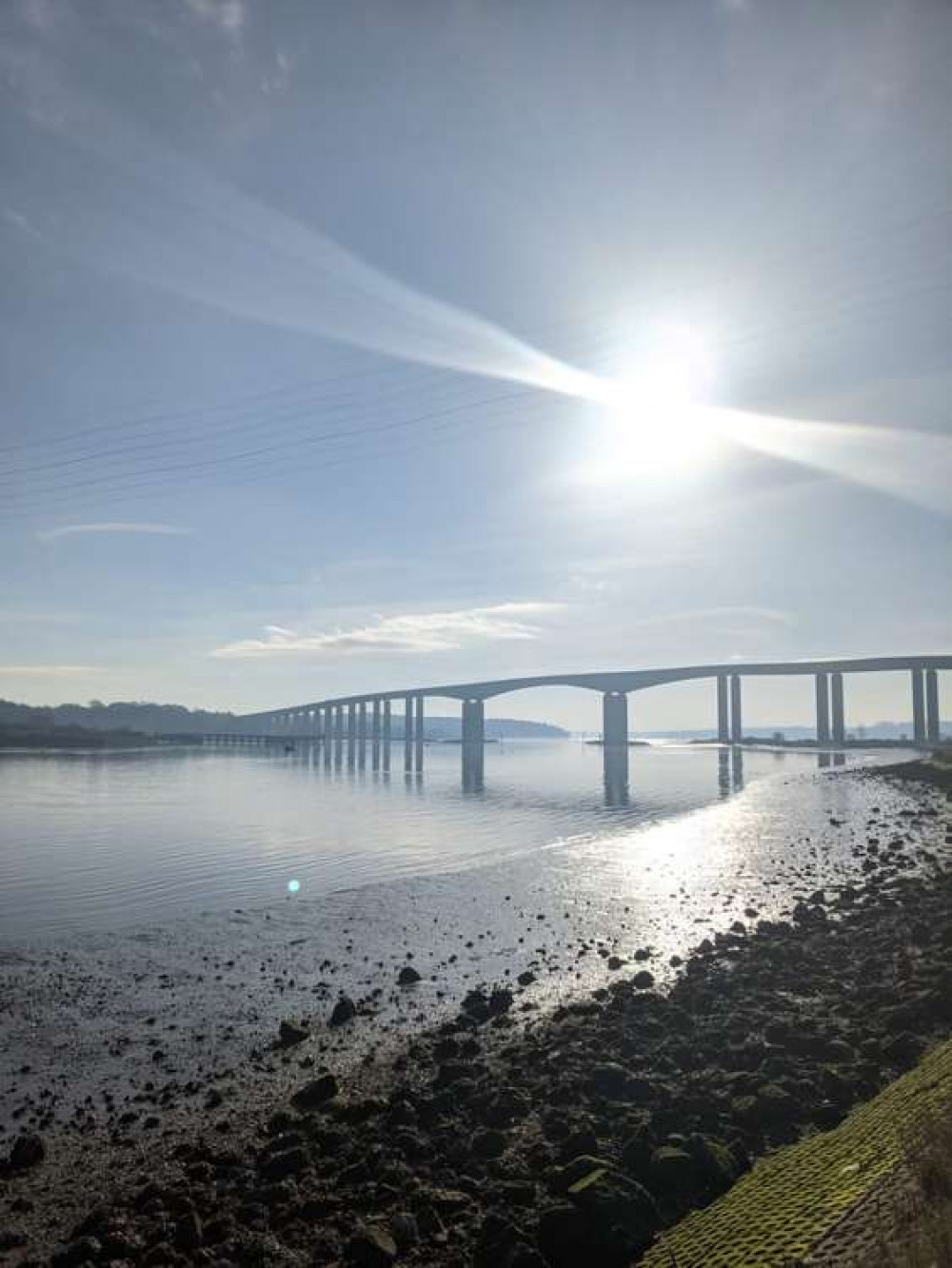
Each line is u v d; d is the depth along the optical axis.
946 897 23.20
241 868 37.19
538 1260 7.62
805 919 22.30
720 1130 9.88
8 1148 11.91
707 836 41.06
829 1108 9.95
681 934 22.20
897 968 16.03
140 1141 11.84
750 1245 6.69
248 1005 17.91
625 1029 14.08
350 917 25.97
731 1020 13.91
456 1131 10.75
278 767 145.25
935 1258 5.34
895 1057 11.49
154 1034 16.33
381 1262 7.98
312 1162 10.38
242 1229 8.95
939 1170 6.40
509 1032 15.20
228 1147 11.30
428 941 22.88
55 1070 14.69
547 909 26.06
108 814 64.31
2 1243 9.30
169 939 23.67
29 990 19.06
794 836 39.62
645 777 104.38
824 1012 14.05
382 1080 13.29
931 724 185.25
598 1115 10.65
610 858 35.56
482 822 55.94
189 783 102.19
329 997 18.34
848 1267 5.71
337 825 55.12
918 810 46.78
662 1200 8.41
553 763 160.88
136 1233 9.09
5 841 48.22
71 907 28.59
